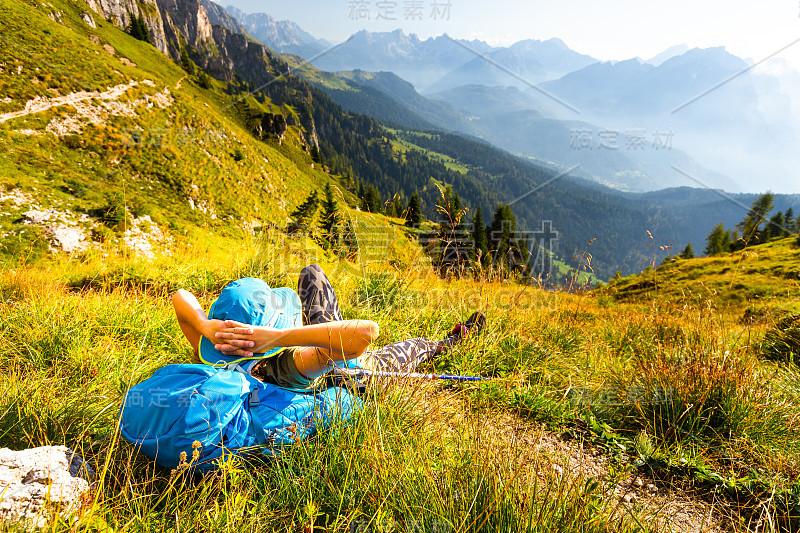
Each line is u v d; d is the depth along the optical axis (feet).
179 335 13.20
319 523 6.72
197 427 6.85
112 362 11.05
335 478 7.28
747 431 10.28
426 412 9.30
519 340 14.60
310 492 6.72
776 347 17.21
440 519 6.35
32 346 11.31
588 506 6.89
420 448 7.95
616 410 11.48
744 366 11.42
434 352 13.05
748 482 8.89
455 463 7.67
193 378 7.20
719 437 10.25
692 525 7.95
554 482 7.20
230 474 6.62
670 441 10.26
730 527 7.99
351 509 6.73
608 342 16.84
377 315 15.87
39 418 8.03
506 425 10.50
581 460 9.59
